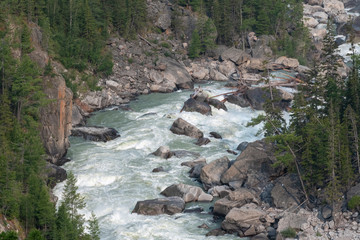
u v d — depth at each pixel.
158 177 73.31
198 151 83.44
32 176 58.44
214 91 119.38
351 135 63.97
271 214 61.31
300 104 75.19
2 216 52.59
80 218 57.97
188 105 101.44
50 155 76.44
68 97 82.12
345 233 54.38
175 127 90.94
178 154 80.75
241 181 70.31
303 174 64.25
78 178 71.50
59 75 82.19
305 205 61.84
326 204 59.75
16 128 65.94
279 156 63.66
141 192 68.62
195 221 61.38
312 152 62.16
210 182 71.06
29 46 83.38
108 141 87.69
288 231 55.81
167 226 59.91
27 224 54.59
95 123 98.00
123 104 111.25
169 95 117.88
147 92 120.50
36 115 75.38
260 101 107.38
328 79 83.31
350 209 57.38
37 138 67.12
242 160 72.19
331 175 59.59
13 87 69.81
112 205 64.75
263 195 66.88
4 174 54.31
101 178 71.94
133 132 91.06
